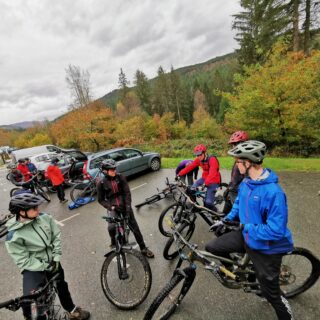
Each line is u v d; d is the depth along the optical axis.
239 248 2.53
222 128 21.53
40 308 2.32
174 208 4.57
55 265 2.55
